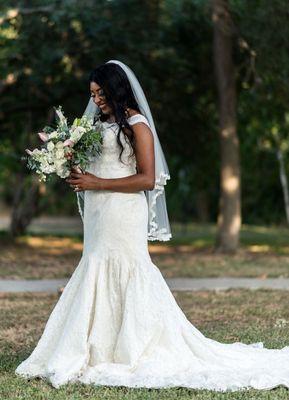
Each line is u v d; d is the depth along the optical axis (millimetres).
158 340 6352
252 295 11312
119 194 6363
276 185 30141
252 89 17781
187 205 33656
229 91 17953
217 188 32094
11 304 10469
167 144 20953
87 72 17969
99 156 6445
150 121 6523
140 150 6340
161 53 18453
